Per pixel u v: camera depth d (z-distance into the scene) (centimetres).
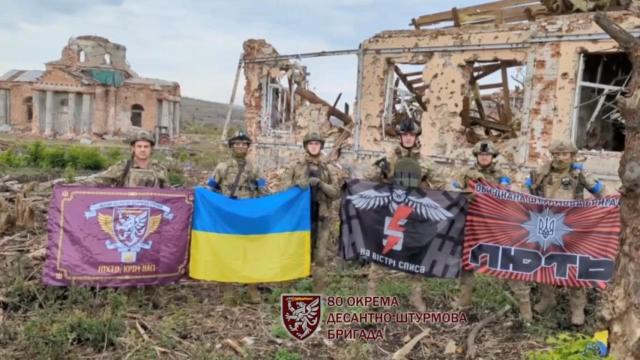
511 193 617
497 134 1325
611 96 1085
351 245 643
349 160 1377
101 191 604
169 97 5081
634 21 924
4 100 5241
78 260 593
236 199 635
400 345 550
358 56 1359
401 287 690
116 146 3766
